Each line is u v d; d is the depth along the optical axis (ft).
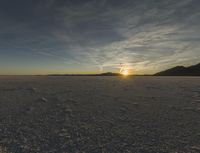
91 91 86.89
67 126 31.73
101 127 31.35
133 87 111.55
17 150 22.26
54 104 52.11
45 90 90.12
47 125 32.30
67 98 63.46
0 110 43.80
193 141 25.08
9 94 73.10
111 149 22.77
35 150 22.31
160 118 37.06
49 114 40.40
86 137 26.63
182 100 59.06
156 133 28.37
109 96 69.15
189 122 34.04
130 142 24.84
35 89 94.32
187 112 41.93
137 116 38.81
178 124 32.86
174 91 86.74
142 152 21.95
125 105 50.85
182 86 118.01
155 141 25.23
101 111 43.52
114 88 104.32
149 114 40.50
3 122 33.83
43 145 23.77
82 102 55.57
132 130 29.76
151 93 79.00
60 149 22.68
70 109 45.47
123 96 69.31
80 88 102.94
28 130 29.48
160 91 87.10
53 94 74.38
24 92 80.53
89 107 48.11
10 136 26.78
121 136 27.07
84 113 41.42
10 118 36.73
